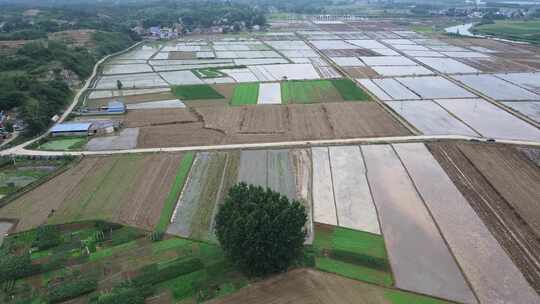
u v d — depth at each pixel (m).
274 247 32.97
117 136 67.19
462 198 47.38
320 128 68.75
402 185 50.50
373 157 57.91
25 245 39.88
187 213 44.84
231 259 35.00
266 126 70.12
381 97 85.88
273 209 34.03
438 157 57.62
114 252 38.53
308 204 46.31
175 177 52.94
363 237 40.56
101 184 51.53
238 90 93.12
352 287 33.84
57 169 55.47
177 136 66.69
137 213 45.03
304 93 89.88
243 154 59.31
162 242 39.91
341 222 43.06
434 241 39.84
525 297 32.72
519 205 45.44
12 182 52.44
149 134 67.81
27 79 84.25
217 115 76.12
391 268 36.16
